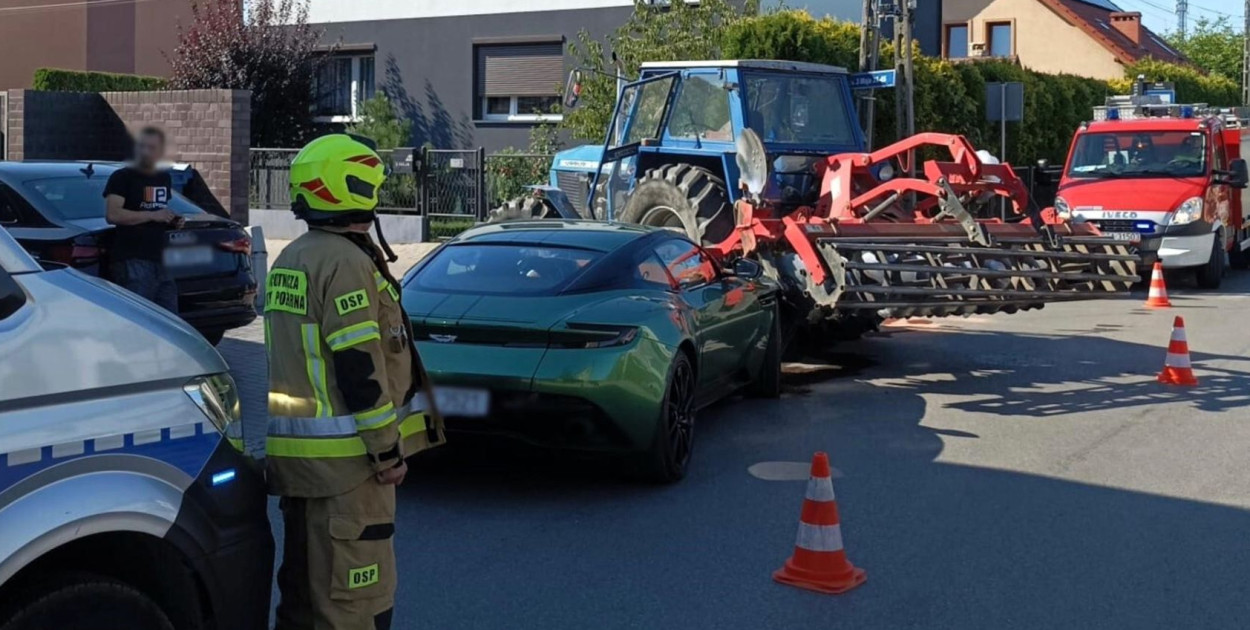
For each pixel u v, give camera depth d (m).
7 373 3.10
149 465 3.38
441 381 6.66
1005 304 9.97
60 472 3.17
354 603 3.87
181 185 11.33
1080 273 10.24
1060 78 26.19
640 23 20.33
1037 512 6.78
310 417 3.84
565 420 6.62
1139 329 13.94
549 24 24.56
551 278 7.34
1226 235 18.88
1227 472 7.66
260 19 24.88
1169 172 18.19
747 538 6.28
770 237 9.96
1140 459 7.98
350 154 3.90
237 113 18.98
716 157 11.90
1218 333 13.59
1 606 3.16
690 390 7.55
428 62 25.98
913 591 5.54
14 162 9.64
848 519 6.61
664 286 7.77
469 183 20.94
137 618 3.38
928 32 28.72
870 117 17.08
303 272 3.86
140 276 8.72
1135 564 5.93
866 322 11.76
